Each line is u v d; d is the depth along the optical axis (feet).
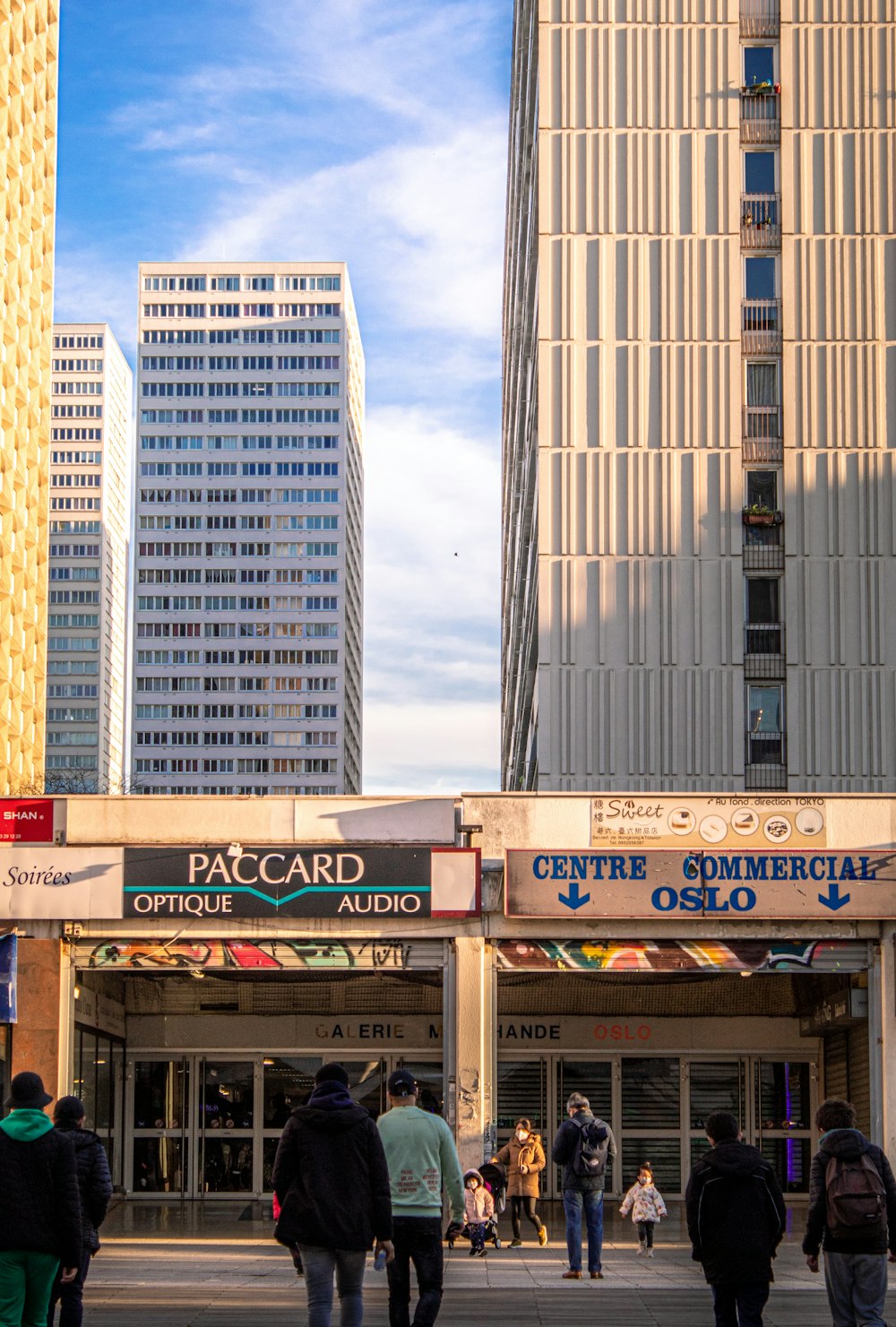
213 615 564.30
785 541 167.43
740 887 81.56
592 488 167.84
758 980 100.58
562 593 166.40
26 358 175.83
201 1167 99.19
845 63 173.47
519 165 219.00
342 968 82.23
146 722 558.97
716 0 174.29
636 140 172.55
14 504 169.89
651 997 100.99
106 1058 96.48
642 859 81.66
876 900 81.61
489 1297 50.26
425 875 81.51
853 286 171.01
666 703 164.25
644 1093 100.63
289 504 569.23
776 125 173.06
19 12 173.68
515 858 81.30
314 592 565.12
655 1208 66.85
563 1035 100.78
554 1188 100.37
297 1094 99.91
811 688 165.17
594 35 173.88
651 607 165.99
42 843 82.69
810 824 82.33
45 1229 28.71
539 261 171.42
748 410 169.58
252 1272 57.67
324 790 552.41
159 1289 51.75
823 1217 31.83
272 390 574.97
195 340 578.25
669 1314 45.44
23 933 82.28
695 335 170.19
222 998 100.68
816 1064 99.66
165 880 81.76
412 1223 32.04
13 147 171.32
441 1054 99.71
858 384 169.68
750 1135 99.60
